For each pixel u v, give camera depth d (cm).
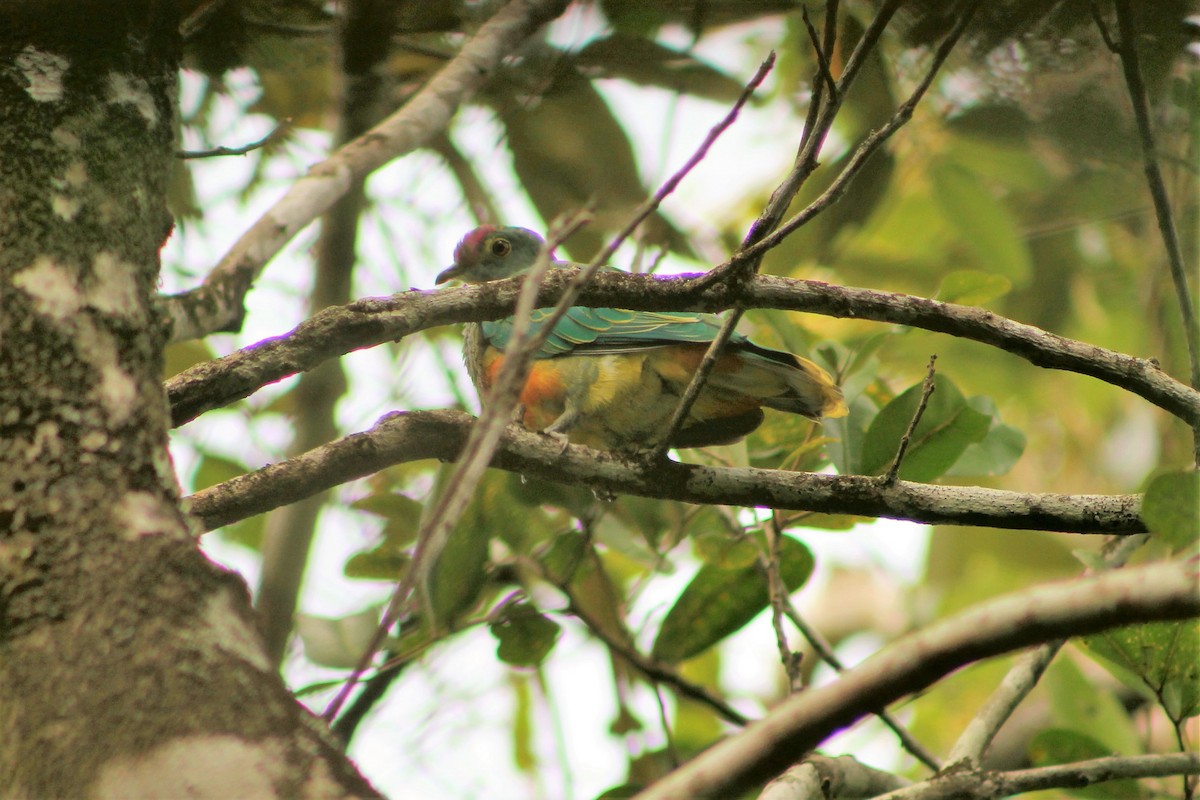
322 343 742
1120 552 948
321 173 916
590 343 1143
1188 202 1076
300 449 1186
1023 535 1588
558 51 1171
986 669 1461
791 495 821
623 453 849
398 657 1022
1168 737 1245
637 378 1135
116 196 535
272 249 872
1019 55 970
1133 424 1686
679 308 766
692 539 1192
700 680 1503
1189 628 803
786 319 1127
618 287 760
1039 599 382
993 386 1622
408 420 793
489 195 1394
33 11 551
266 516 1406
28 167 523
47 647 425
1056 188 1530
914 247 1675
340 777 401
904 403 948
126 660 419
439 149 1358
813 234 1367
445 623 1041
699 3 1105
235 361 728
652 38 1166
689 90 1272
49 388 479
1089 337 1656
